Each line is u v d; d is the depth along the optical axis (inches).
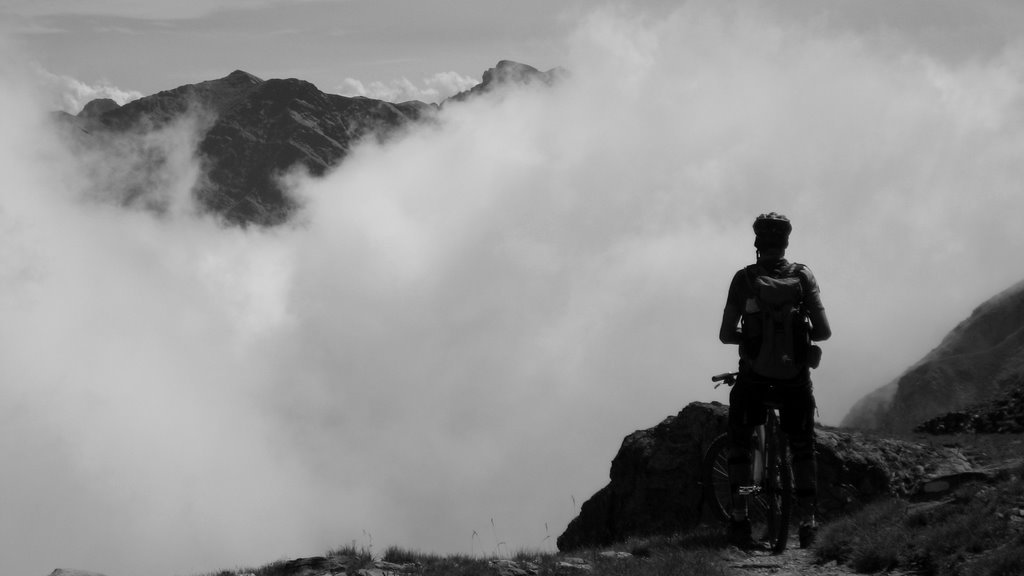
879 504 382.9
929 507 354.0
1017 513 319.0
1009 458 483.8
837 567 333.7
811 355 351.3
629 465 568.1
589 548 405.7
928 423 700.0
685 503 530.0
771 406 358.3
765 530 392.5
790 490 360.8
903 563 318.3
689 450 544.1
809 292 355.3
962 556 304.3
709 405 556.1
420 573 337.4
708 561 337.7
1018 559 280.2
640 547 384.8
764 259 362.6
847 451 486.0
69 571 348.5
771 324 350.3
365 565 345.1
